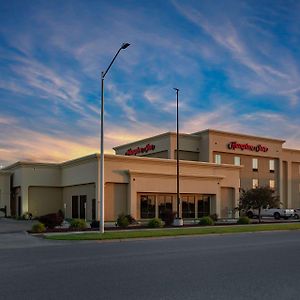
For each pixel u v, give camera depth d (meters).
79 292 8.82
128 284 9.66
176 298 8.29
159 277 10.55
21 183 48.19
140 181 41.62
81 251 16.86
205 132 54.22
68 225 33.34
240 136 56.81
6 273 11.24
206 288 9.22
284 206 62.75
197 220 43.00
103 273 11.18
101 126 26.77
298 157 65.44
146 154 57.25
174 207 44.41
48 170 49.28
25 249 18.03
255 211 52.56
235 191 49.44
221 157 55.03
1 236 24.50
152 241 21.92
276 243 20.19
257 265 12.62
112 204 40.62
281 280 10.18
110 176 40.31
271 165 60.59
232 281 10.03
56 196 49.91
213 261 13.53
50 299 8.22
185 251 16.58
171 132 52.72
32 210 48.38
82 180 43.50
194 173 45.91
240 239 22.91
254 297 8.39
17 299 8.21
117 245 19.59
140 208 41.88
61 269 11.91
